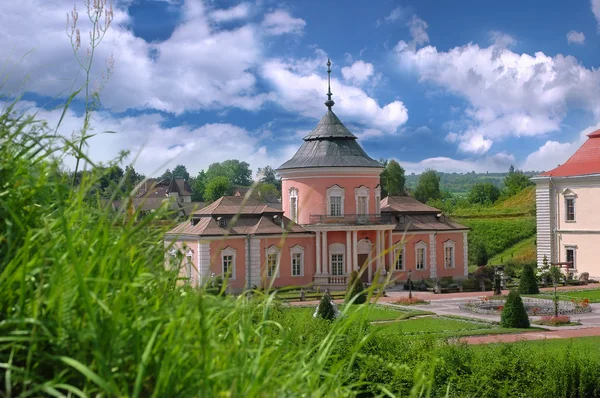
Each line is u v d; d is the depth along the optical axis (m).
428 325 31.84
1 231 3.26
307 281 51.16
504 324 31.28
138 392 2.63
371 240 52.91
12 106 3.62
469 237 75.69
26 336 2.91
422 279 54.78
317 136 54.16
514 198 93.12
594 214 53.66
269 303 3.64
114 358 2.82
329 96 55.56
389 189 108.12
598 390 15.06
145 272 3.44
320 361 3.60
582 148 57.19
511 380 15.08
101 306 2.88
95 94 3.80
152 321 3.09
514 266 61.91
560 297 43.06
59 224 3.34
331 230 51.16
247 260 48.34
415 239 55.22
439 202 102.31
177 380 2.88
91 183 3.29
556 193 56.56
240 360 3.21
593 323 32.28
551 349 22.95
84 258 2.94
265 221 49.84
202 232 46.78
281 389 3.10
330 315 25.34
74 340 2.88
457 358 15.52
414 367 13.52
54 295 2.85
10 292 2.93
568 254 55.72
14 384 2.86
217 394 2.86
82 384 2.87
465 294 46.25
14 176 3.35
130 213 3.50
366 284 50.31
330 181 52.41
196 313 3.06
